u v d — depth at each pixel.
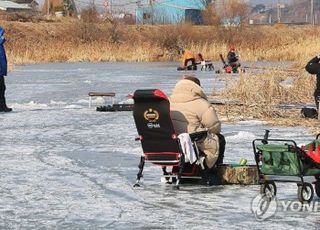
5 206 16.67
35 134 29.53
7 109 38.53
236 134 28.70
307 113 34.12
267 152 16.59
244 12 135.88
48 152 24.80
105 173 20.88
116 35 124.00
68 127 31.86
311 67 33.66
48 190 18.48
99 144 26.69
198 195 17.84
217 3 135.75
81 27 124.38
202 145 18.94
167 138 18.41
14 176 20.38
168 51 113.38
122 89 52.72
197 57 90.12
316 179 17.17
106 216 15.67
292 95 41.81
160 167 21.84
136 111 18.58
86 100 45.28
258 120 33.72
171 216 15.63
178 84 19.41
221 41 120.12
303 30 139.38
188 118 18.98
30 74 73.25
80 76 69.38
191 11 152.12
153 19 147.62
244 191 18.30
